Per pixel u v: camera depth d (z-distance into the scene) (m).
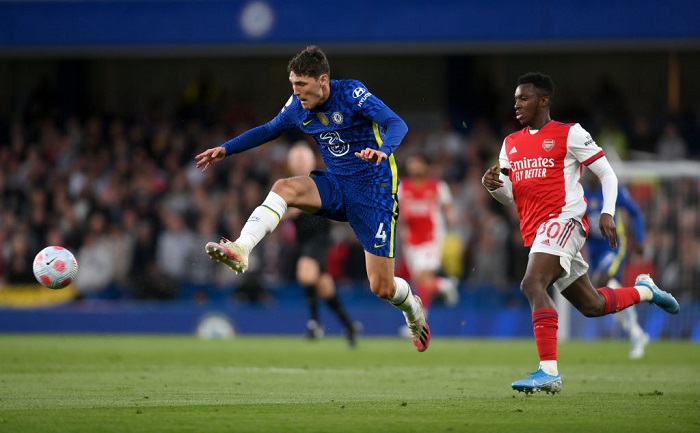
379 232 25.03
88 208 69.88
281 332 60.84
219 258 22.42
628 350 46.47
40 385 27.59
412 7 69.81
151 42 72.00
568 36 68.75
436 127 82.81
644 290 27.22
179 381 29.12
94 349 44.69
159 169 75.69
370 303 63.78
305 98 24.06
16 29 72.44
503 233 64.38
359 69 83.88
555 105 82.25
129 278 65.50
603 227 24.38
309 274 51.47
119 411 20.64
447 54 81.19
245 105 81.12
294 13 70.56
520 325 59.81
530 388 23.91
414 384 28.73
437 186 55.75
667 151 75.00
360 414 20.38
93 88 85.06
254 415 20.06
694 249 58.94
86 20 72.25
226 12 71.19
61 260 25.20
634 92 82.00
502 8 69.06
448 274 64.50
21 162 76.69
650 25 68.19
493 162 74.06
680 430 18.30
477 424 18.88
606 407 21.97
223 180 72.94
